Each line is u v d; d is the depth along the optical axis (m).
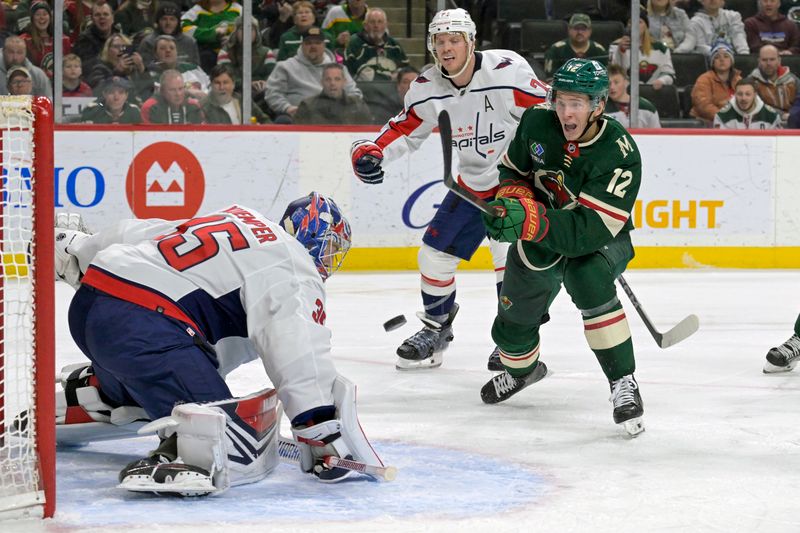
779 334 9.92
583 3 16.36
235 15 15.23
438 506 4.35
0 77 14.79
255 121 15.67
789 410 6.61
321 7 15.55
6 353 4.23
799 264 16.06
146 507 4.26
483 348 9.29
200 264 4.62
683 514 4.27
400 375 7.98
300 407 4.56
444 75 8.08
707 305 11.91
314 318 4.67
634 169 5.60
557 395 7.12
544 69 16.28
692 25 16.44
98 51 14.98
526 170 6.02
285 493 4.53
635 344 9.38
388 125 8.35
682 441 5.72
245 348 4.94
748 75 16.47
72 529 3.93
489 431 5.98
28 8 14.76
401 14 16.34
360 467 4.53
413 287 13.54
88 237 5.12
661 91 16.39
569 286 5.89
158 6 15.05
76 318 4.73
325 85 15.64
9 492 4.05
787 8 16.62
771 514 4.28
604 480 4.85
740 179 15.87
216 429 4.33
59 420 5.25
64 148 14.60
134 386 4.61
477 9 16.56
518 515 4.23
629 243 6.07
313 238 4.96
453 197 8.35
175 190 14.91
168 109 15.21
